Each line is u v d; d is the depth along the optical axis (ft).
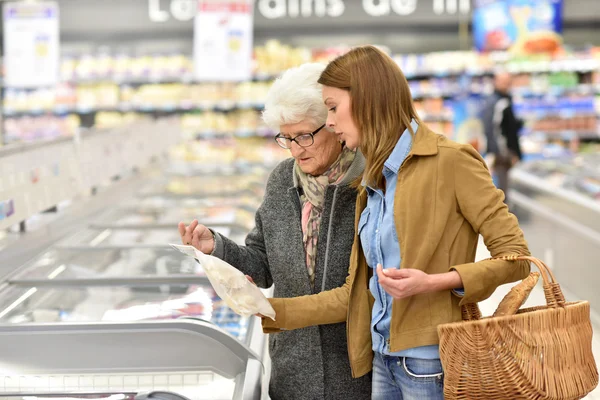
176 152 33.04
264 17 35.88
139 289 7.77
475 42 33.60
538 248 19.51
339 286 6.27
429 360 5.38
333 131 5.88
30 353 6.15
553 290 4.97
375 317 5.65
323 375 6.34
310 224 6.41
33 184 11.31
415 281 4.94
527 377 4.75
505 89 28.40
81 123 35.83
